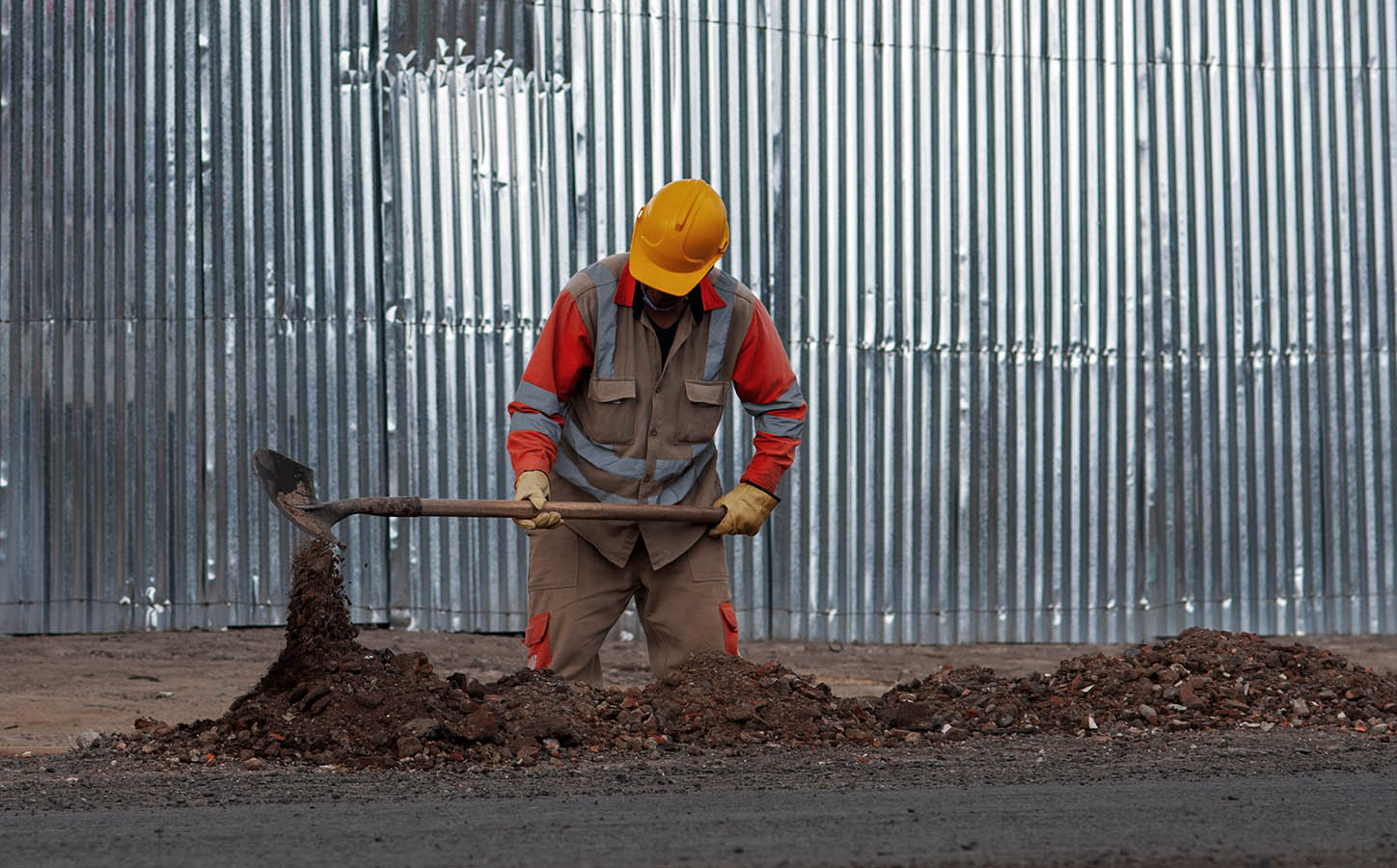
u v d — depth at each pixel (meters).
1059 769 9.59
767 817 7.77
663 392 11.82
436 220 19.41
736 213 20.08
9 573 18.64
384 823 7.64
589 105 19.75
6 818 7.89
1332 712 11.99
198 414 18.94
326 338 19.16
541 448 11.53
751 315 12.01
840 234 20.41
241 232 19.00
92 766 9.70
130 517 18.84
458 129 19.44
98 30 18.80
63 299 18.77
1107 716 11.80
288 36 19.09
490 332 19.52
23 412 18.72
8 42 18.66
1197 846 7.02
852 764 9.80
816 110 20.36
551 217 19.64
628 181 19.83
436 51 19.41
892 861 6.65
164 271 18.88
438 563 19.39
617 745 10.35
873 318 20.48
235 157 18.98
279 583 19.14
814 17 20.36
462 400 19.44
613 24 19.81
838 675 17.45
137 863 6.68
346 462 19.17
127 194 18.81
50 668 16.22
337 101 19.17
